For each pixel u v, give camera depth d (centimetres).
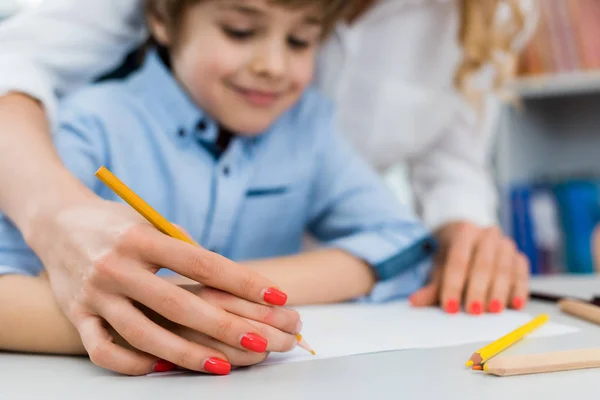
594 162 197
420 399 33
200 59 72
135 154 75
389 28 97
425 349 45
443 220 101
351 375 39
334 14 78
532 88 163
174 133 78
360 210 83
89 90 77
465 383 36
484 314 60
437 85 103
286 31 71
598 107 195
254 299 42
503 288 64
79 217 45
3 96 64
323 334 50
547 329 52
